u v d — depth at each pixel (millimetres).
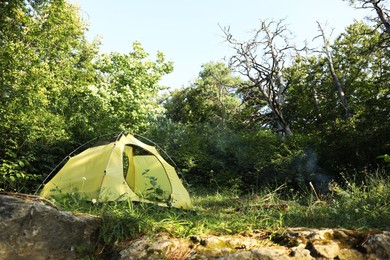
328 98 27984
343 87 27250
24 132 10344
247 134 18609
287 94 30062
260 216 4984
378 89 22625
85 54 24047
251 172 15695
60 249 3611
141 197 5344
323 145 16828
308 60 30000
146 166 8070
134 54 20734
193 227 4008
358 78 28125
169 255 3414
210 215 5543
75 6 22703
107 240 3693
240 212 6309
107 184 6383
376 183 6887
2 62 12125
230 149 16609
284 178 14969
